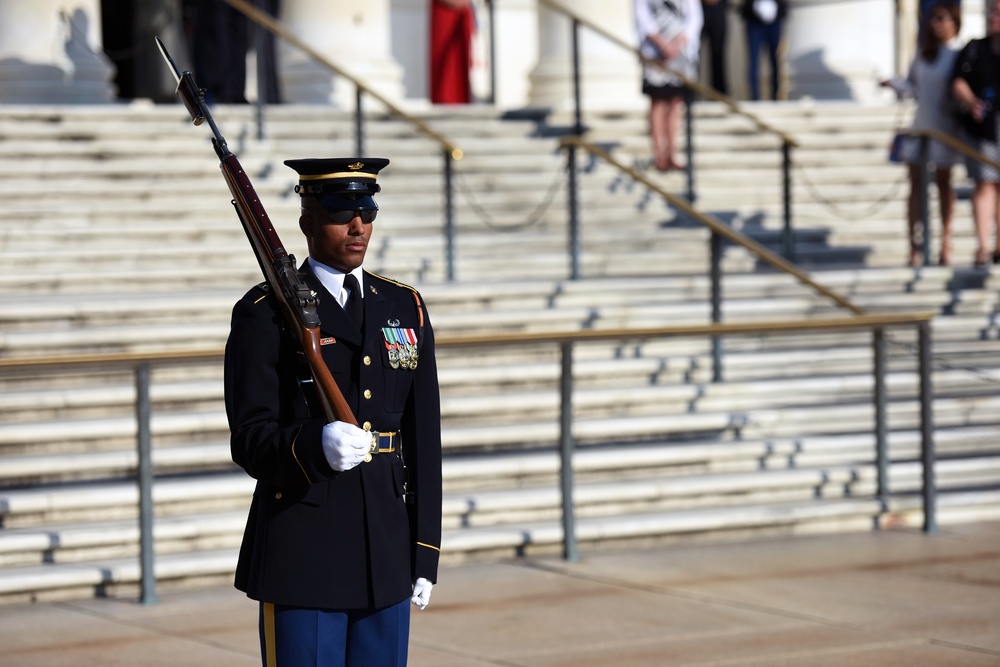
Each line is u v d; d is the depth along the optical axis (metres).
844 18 62.69
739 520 30.08
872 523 31.05
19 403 30.95
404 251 42.25
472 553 28.22
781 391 35.91
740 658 21.67
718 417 34.16
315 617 14.36
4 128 44.06
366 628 14.62
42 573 25.50
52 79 49.03
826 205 50.16
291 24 54.91
